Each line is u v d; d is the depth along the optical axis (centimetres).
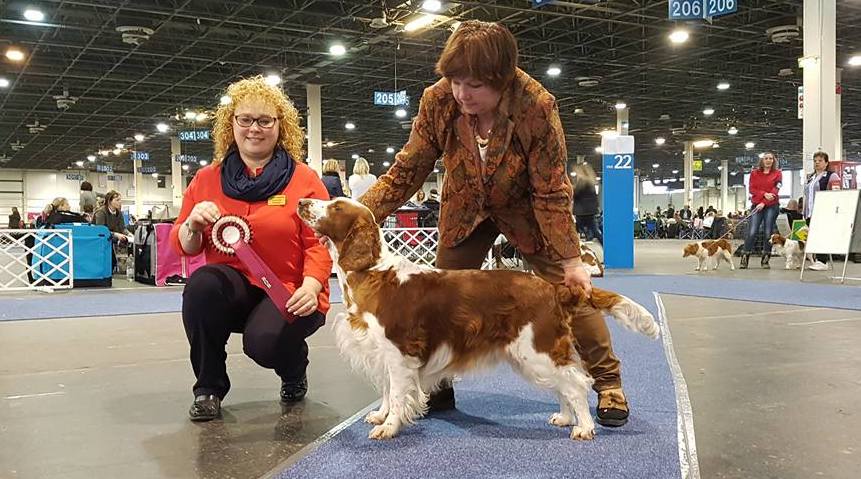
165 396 386
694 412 344
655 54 2112
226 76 2302
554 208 305
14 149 3981
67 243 1018
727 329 585
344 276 297
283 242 354
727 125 3450
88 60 2095
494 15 1702
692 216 3906
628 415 322
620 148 1284
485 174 314
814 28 1255
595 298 292
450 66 284
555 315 291
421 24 1681
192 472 269
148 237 1095
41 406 365
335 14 1658
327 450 288
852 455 281
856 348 498
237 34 1872
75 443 304
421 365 294
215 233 338
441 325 288
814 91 1259
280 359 351
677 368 437
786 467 269
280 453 291
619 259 1300
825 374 420
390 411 301
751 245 1261
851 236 955
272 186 352
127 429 325
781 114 3164
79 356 499
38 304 816
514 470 264
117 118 3044
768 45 1994
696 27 1775
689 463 270
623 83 2502
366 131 3581
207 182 362
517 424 326
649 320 286
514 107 302
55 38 1847
